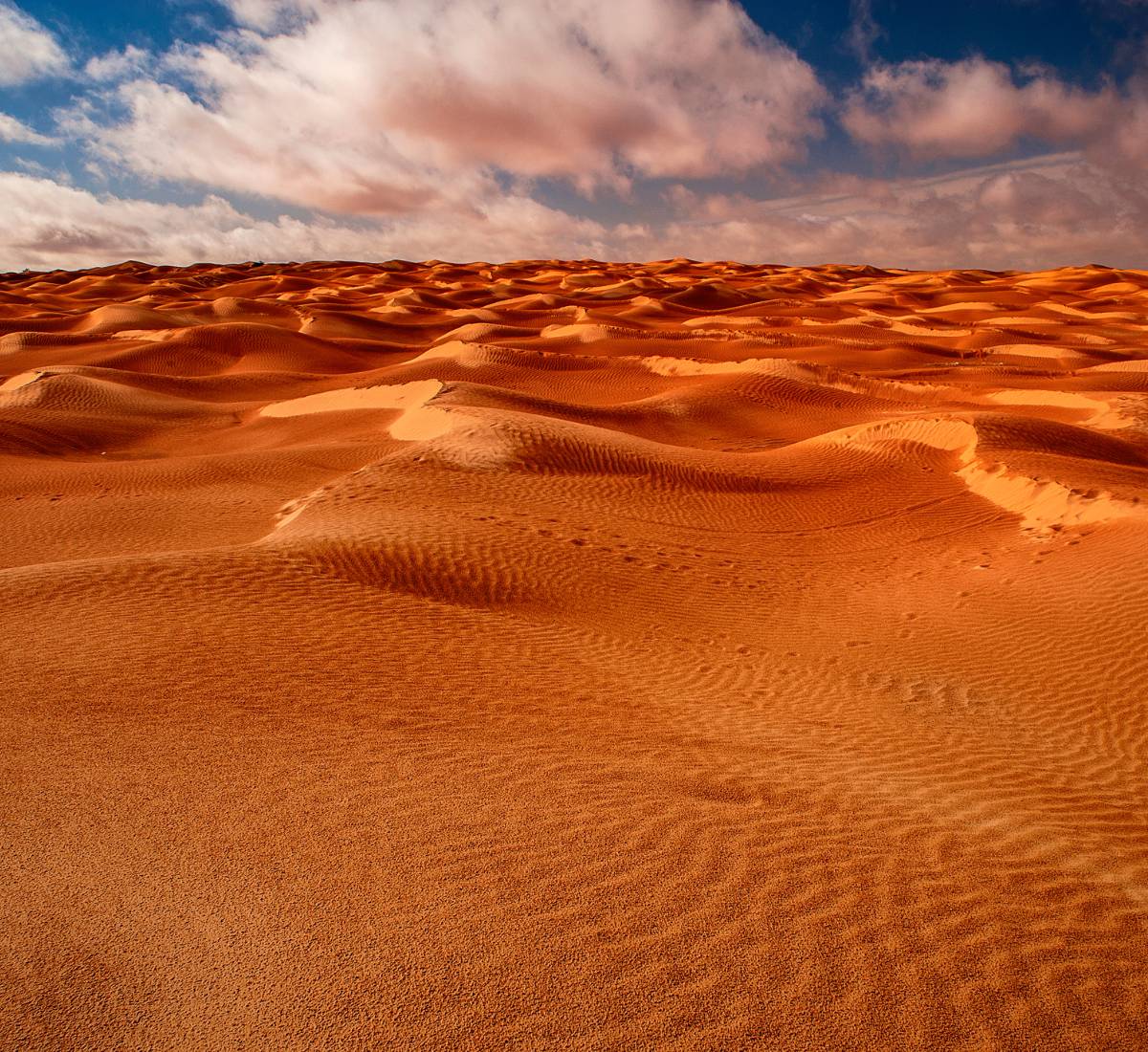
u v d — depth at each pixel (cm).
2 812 415
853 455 2131
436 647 804
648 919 348
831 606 1206
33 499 1864
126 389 3556
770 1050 278
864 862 424
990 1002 310
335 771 488
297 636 766
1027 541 1400
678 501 1758
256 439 2916
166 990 294
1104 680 877
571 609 1084
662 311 8188
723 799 505
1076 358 4941
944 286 12188
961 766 672
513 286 11812
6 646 680
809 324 6881
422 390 3019
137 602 820
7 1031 273
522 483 1762
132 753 493
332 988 297
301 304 8819
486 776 500
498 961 315
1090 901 411
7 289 13138
